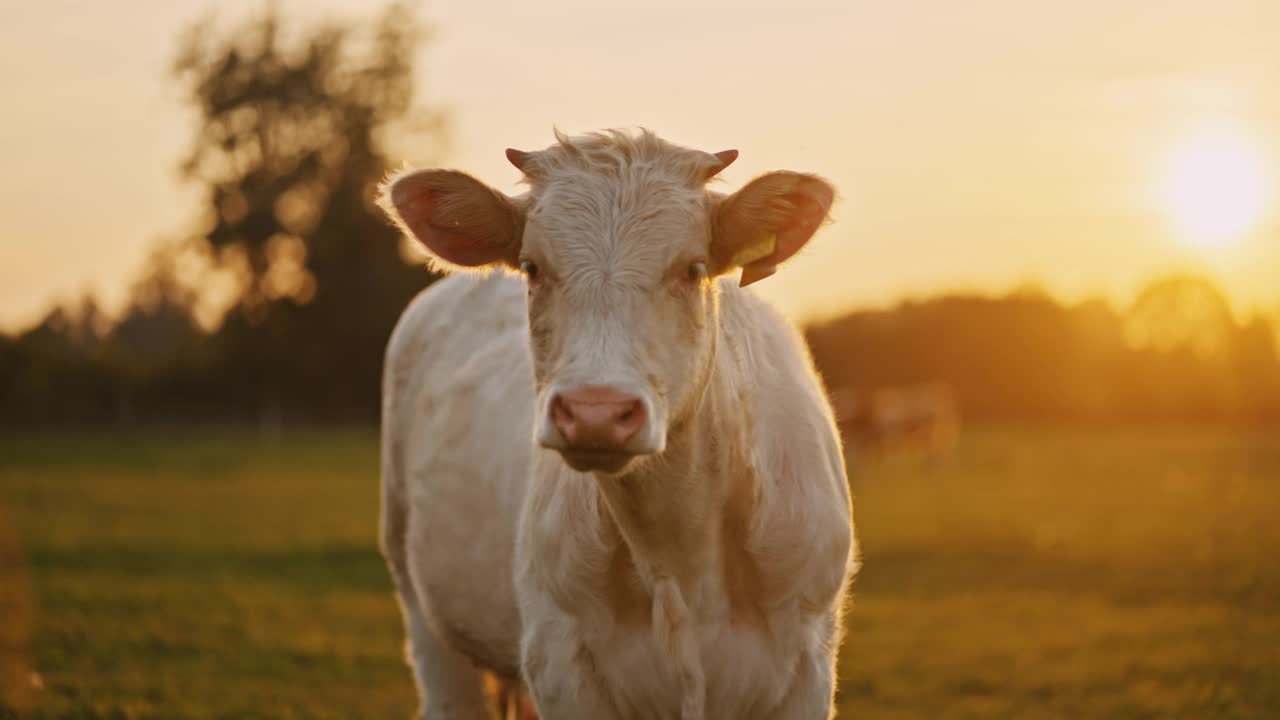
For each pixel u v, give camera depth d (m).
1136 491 26.42
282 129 57.22
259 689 8.80
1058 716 8.32
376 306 56.09
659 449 3.75
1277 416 64.75
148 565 15.26
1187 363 65.19
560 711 4.43
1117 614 12.25
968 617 12.26
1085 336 66.31
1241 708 8.25
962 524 20.23
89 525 19.25
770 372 4.56
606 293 3.84
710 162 4.14
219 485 27.12
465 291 6.30
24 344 53.75
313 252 56.06
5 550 15.01
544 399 3.76
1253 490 26.19
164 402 55.69
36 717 7.44
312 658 10.03
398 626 11.64
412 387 6.34
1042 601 13.12
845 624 11.88
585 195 3.98
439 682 6.07
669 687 4.27
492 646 5.43
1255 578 14.16
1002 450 43.31
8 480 27.47
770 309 4.93
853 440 37.50
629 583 4.32
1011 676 9.61
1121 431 58.56
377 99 57.44
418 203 4.22
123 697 8.20
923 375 64.75
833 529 4.40
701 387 4.05
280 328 56.59
